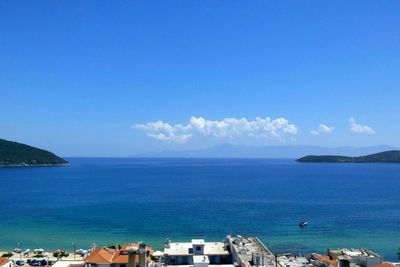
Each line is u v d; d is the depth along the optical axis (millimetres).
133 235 182750
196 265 100438
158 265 106188
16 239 174500
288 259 113312
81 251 141875
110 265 99562
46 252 147125
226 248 116062
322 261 107750
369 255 111438
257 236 181375
